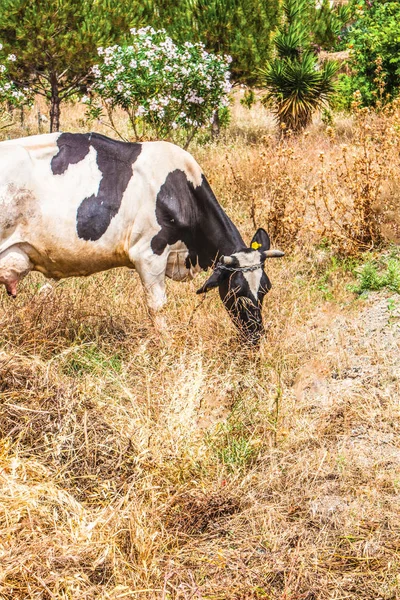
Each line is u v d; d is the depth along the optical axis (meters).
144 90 11.39
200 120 11.97
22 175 5.38
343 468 4.61
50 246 5.62
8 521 3.74
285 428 4.97
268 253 5.87
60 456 4.39
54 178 5.53
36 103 17.02
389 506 4.30
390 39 13.53
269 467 4.62
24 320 5.74
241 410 5.17
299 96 14.07
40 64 13.41
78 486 4.30
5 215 5.36
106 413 4.78
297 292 7.17
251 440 4.85
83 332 5.96
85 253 5.73
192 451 4.53
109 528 3.87
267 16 15.62
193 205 6.03
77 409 4.71
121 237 5.79
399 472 4.55
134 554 3.83
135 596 3.54
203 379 5.25
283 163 9.55
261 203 9.00
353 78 14.42
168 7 16.61
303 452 4.77
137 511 3.98
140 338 5.95
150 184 5.77
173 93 11.52
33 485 4.06
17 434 4.50
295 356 5.97
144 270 5.95
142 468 4.39
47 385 4.80
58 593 3.44
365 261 7.77
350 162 9.65
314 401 5.39
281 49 14.95
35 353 5.33
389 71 13.52
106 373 5.33
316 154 11.04
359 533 4.11
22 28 12.66
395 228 8.05
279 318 6.53
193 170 5.98
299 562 3.88
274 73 14.06
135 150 5.81
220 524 4.21
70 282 7.00
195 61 11.64
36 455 4.34
